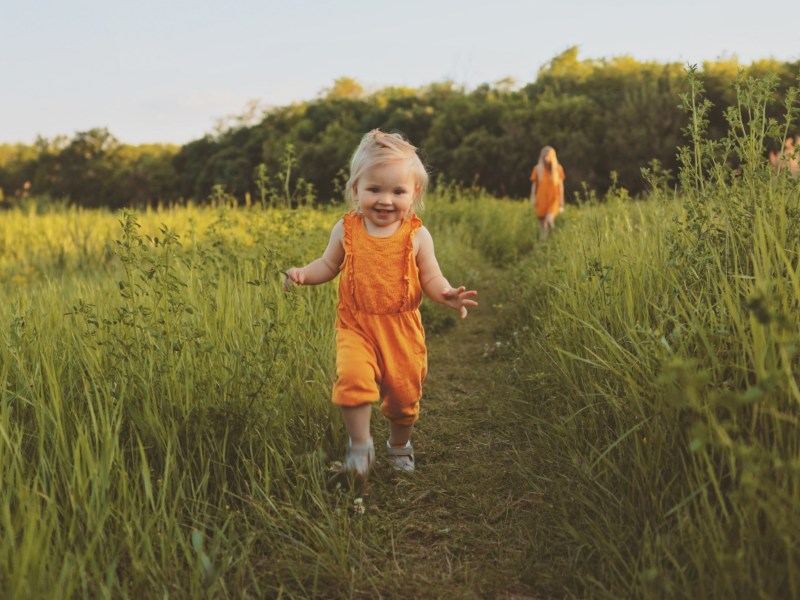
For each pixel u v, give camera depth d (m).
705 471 2.13
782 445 1.88
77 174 74.44
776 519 1.68
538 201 11.84
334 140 48.62
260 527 2.48
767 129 3.13
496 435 3.56
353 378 2.82
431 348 5.81
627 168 31.36
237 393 2.94
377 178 2.93
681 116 30.70
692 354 2.45
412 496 2.88
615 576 2.05
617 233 4.73
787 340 1.85
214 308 3.51
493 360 5.23
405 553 2.45
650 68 42.88
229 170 57.72
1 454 2.23
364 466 2.81
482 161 38.56
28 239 10.90
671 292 2.93
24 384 2.70
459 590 2.16
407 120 47.53
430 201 15.45
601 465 2.56
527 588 2.20
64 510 2.21
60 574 1.92
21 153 81.56
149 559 2.10
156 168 69.81
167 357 2.91
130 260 3.15
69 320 3.58
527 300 5.91
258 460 2.82
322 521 2.52
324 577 2.23
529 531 2.50
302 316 4.03
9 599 1.71
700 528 1.94
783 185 2.92
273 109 61.84
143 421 2.70
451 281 8.43
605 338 2.78
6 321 3.57
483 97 47.34
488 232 13.05
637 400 2.42
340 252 3.12
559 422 3.13
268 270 4.63
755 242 2.47
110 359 2.99
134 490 2.31
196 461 2.72
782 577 1.65
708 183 3.07
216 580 2.03
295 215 6.14
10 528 1.88
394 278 2.94
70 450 2.53
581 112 37.00
